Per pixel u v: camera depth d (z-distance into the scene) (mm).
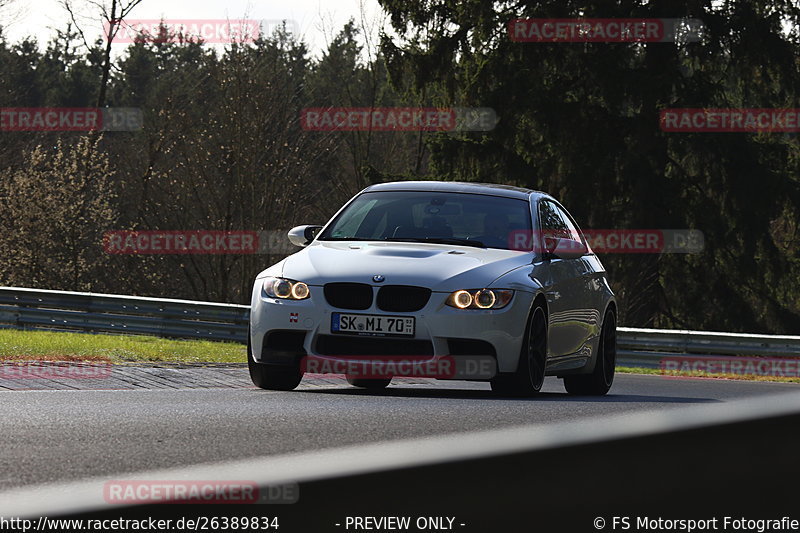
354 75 166625
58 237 130000
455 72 112500
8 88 189625
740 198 105562
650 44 107125
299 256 29125
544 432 2297
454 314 26484
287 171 139000
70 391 26531
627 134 107938
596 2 105938
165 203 144125
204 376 35562
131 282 136250
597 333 33438
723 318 111125
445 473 2127
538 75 107938
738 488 2154
